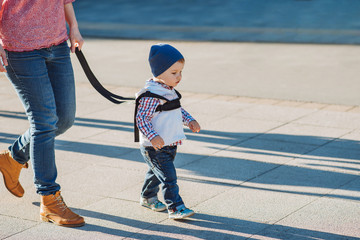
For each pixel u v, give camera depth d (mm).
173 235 5652
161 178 5949
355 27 24453
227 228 5770
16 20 5555
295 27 25016
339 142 8766
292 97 12234
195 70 15812
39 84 5730
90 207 6414
